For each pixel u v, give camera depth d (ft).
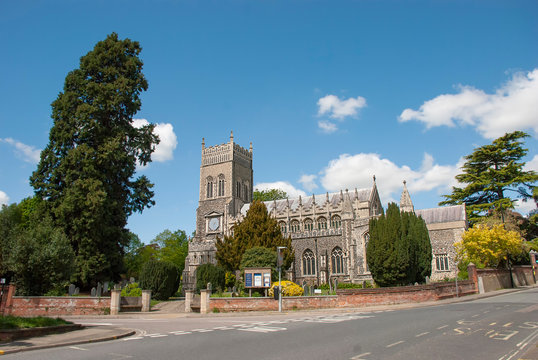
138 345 49.60
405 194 201.16
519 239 166.61
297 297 105.40
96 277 139.74
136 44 169.58
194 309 114.11
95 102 149.38
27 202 209.15
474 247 164.14
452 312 79.41
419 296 116.47
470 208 226.17
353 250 197.36
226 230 280.51
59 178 145.89
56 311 102.42
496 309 82.48
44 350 47.78
